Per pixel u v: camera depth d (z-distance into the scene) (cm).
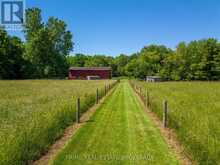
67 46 10519
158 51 13650
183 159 1024
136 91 4253
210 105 2058
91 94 2844
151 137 1337
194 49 11244
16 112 1595
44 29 9750
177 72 11525
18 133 1078
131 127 1559
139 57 14338
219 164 883
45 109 1683
